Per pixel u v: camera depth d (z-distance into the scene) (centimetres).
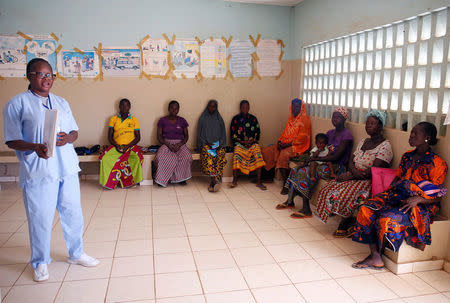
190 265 268
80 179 520
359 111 384
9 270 256
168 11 501
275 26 536
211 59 524
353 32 380
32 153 228
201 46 518
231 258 279
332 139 388
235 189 475
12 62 478
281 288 238
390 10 322
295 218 367
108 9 488
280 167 460
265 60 540
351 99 400
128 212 381
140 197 434
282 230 336
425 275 256
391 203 272
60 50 487
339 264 271
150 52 506
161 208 395
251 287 238
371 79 361
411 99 308
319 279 249
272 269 263
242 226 345
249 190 470
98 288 235
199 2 507
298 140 465
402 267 256
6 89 482
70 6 479
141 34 501
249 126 522
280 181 493
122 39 498
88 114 507
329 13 429
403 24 316
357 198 310
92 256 280
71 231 258
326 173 373
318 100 476
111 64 500
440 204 273
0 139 490
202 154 483
